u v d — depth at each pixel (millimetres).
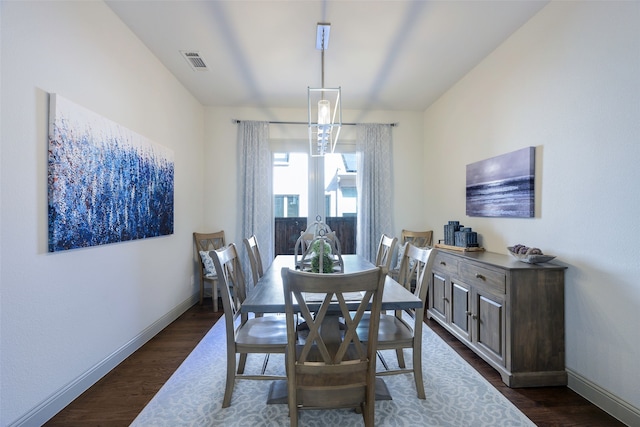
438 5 2037
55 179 1563
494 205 2586
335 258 2494
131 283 2297
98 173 1885
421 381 1728
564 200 1901
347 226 4188
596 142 1692
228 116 3934
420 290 1711
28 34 1443
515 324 1836
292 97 3627
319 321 1238
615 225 1590
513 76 2367
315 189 4094
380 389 1760
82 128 1749
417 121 4152
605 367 1635
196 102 3672
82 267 1793
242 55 2664
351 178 4180
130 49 2295
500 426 1502
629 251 1522
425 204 4094
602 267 1656
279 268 2268
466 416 1575
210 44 2490
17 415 1397
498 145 2559
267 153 3930
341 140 4078
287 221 4125
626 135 1536
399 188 4117
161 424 1524
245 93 3500
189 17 2148
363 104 3883
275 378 1629
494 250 2619
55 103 1563
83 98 1804
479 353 2154
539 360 1851
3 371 1334
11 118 1363
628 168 1528
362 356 1313
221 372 2033
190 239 3477
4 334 1339
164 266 2842
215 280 3320
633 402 1502
